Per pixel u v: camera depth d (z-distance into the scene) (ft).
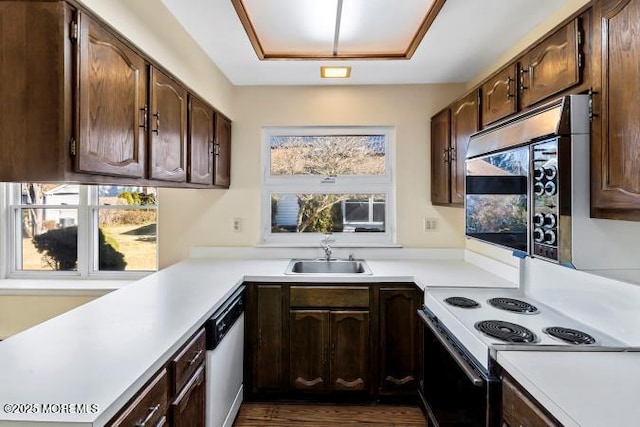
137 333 4.47
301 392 7.91
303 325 7.79
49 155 3.73
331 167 10.12
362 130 10.02
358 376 7.79
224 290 6.52
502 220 5.27
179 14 6.18
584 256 4.11
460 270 8.35
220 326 5.90
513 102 5.88
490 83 6.63
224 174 9.24
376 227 10.12
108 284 8.76
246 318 7.79
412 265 8.95
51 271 9.31
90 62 4.04
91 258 9.38
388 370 7.79
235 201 9.89
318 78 9.27
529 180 4.60
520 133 4.81
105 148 4.32
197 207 9.81
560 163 4.10
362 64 8.28
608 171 3.84
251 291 7.79
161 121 5.74
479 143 6.07
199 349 5.19
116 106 4.55
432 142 9.57
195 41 7.18
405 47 7.57
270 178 10.09
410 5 5.96
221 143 8.94
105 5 4.40
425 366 6.50
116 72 4.55
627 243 4.14
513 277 7.17
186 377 4.68
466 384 4.62
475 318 5.24
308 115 9.83
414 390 7.77
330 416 7.43
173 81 6.18
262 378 7.80
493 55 7.80
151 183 5.58
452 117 8.27
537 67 5.27
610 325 4.61
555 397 3.12
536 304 5.90
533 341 4.38
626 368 3.68
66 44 3.74
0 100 3.75
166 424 4.15
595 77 4.08
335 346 7.76
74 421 2.79
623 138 3.65
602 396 3.14
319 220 10.15
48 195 9.28
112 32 4.45
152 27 5.54
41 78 3.73
